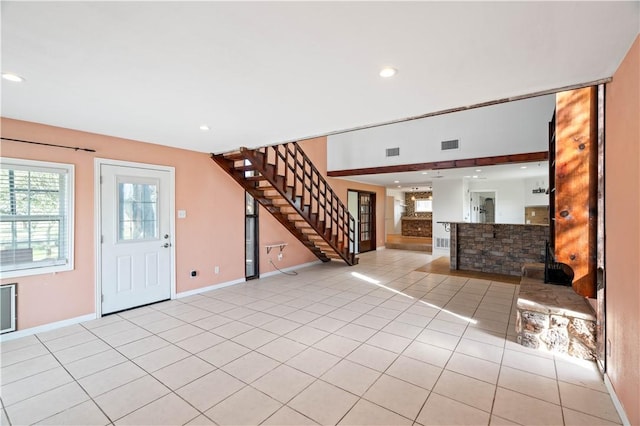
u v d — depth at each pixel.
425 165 6.37
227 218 5.32
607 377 2.31
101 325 3.58
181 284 4.66
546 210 8.59
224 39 1.72
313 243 6.96
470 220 9.26
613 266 2.13
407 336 3.25
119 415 2.06
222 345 3.06
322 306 4.25
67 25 1.58
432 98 2.62
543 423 1.96
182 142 4.27
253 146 4.48
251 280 5.78
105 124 3.40
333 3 1.41
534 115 5.27
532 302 3.03
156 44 1.78
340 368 2.62
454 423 1.96
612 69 2.04
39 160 3.36
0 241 3.14
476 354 2.86
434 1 1.39
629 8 1.43
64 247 3.55
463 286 5.33
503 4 1.41
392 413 2.06
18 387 2.37
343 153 7.56
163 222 4.45
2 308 3.15
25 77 2.20
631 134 1.76
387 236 13.20
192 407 2.13
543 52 1.85
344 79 2.25
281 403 2.17
